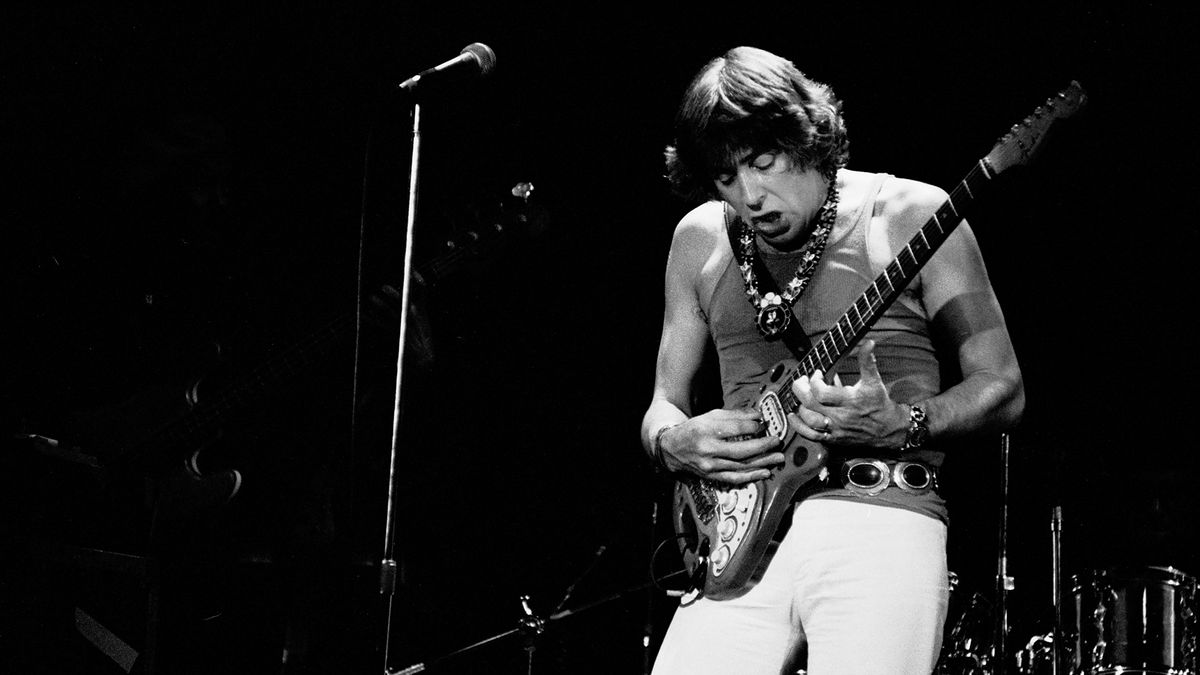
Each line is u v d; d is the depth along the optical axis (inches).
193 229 161.6
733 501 85.3
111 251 156.8
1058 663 145.5
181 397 149.5
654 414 93.7
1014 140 76.1
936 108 167.6
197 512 145.2
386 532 91.9
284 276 164.6
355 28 187.6
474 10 185.9
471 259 158.9
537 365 194.9
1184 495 161.5
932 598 77.8
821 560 79.9
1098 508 165.2
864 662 76.5
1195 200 161.3
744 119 82.6
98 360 153.1
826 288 85.5
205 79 184.9
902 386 82.6
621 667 182.1
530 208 160.2
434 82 102.4
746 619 84.0
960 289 82.4
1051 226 170.6
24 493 138.5
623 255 193.0
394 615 170.1
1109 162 162.6
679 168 93.5
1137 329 170.1
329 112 186.5
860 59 170.4
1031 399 172.2
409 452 185.0
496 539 187.5
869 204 86.0
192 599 149.6
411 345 154.6
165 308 156.5
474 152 188.9
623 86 185.2
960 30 164.2
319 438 155.3
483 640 168.9
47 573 133.9
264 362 153.7
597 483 191.2
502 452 191.2
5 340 149.6
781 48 174.1
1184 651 149.6
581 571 187.6
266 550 150.9
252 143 182.4
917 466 80.4
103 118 175.6
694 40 179.3
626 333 194.1
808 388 78.1
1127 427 169.8
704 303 93.4
